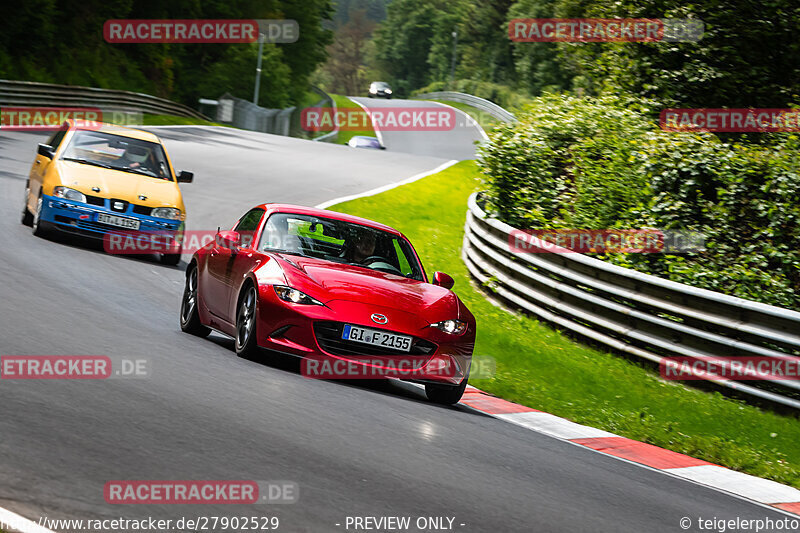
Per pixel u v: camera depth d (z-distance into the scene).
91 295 33.94
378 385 27.86
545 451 22.55
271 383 24.06
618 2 64.56
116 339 26.56
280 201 75.00
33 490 13.45
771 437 30.11
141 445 16.45
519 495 17.55
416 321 26.09
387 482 16.73
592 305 40.78
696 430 29.62
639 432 27.45
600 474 21.05
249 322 27.11
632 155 47.16
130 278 40.12
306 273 26.84
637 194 46.50
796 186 41.25
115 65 187.62
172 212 45.91
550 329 42.91
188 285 32.53
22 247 41.38
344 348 25.56
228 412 19.92
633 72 64.38
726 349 35.16
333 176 96.19
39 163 48.34
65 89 132.00
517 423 26.14
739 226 43.03
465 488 17.33
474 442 21.75
